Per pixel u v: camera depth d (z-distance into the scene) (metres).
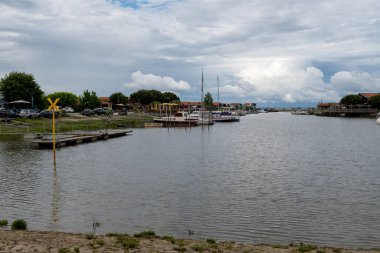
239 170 38.88
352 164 43.34
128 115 135.88
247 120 179.88
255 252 14.44
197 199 26.45
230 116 158.75
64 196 27.16
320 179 34.09
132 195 27.55
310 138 80.31
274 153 53.97
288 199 26.62
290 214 22.94
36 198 26.47
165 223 21.00
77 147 58.75
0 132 68.25
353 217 22.41
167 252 14.01
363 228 20.45
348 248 16.94
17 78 107.94
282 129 110.88
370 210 23.94
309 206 24.81
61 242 14.84
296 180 33.56
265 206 24.72
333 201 26.11
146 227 20.27
